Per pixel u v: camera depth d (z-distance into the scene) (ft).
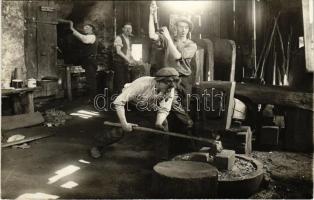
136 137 25.36
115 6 49.14
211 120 20.97
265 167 19.42
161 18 44.83
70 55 41.65
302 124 22.33
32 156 21.43
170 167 15.81
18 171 18.90
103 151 22.33
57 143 24.26
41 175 18.37
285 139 22.91
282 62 31.01
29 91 30.07
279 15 30.17
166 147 20.76
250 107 24.43
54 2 41.50
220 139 21.29
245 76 31.83
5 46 31.04
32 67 35.81
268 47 30.42
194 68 23.77
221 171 16.76
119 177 18.12
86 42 36.86
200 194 14.87
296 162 20.34
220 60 26.81
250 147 22.03
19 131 27.02
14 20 31.94
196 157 17.72
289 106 22.58
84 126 29.30
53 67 37.76
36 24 35.91
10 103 30.22
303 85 22.98
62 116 31.68
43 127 28.68
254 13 31.48
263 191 16.46
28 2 34.96
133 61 38.22
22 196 15.79
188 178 14.71
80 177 18.11
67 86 38.50
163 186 14.99
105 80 39.88
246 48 32.27
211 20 34.35
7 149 22.79
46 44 36.96
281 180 17.65
